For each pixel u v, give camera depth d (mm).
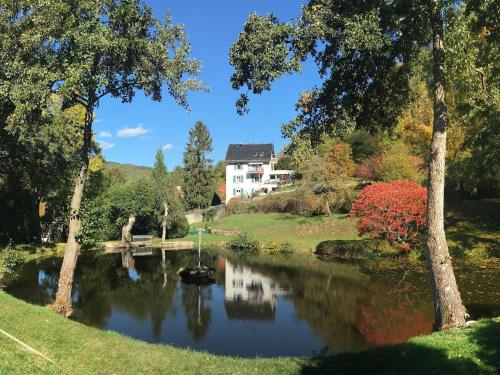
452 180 38031
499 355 7793
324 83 13430
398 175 39375
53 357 8758
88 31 15180
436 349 8617
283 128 13711
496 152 23359
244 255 38625
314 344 14523
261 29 11508
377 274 24547
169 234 53125
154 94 18297
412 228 29250
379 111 14445
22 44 16188
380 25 10961
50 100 15297
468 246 25297
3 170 33406
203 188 77812
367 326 15781
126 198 49531
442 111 11289
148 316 18578
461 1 10664
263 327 16703
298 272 28391
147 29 17359
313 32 11359
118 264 34031
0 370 6898
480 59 13273
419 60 13617
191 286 24969
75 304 20641
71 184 39375
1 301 13594
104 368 8844
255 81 11758
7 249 29391
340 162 51344
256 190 79438
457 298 10898
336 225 44250
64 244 40094
